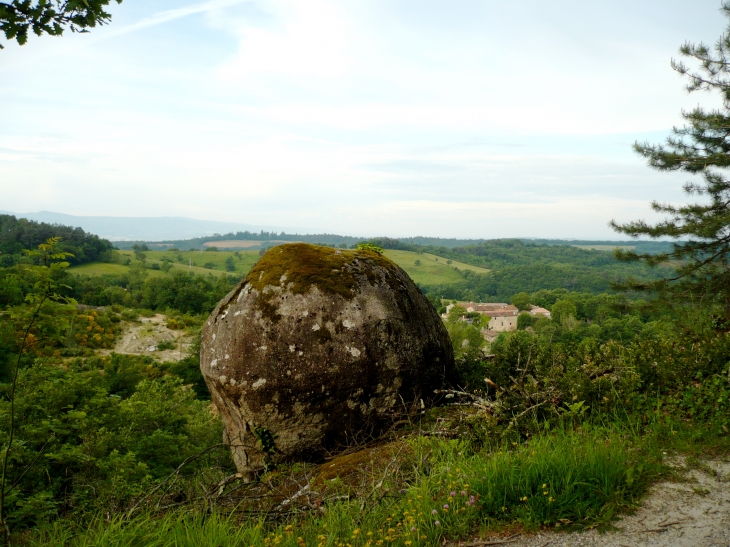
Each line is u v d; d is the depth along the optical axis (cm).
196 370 3447
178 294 8712
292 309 568
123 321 7044
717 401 445
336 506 371
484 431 446
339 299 578
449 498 331
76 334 5444
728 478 352
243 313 580
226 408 602
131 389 2062
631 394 469
